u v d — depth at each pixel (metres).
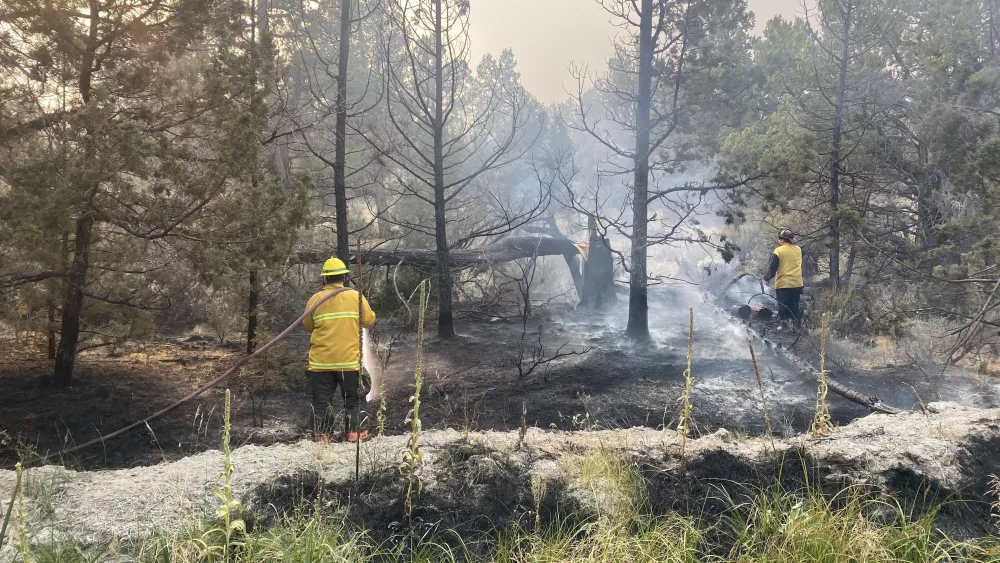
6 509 2.79
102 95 5.89
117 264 7.64
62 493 2.99
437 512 3.16
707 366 8.54
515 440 3.80
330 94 12.13
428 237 14.89
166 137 6.87
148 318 7.92
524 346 10.06
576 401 7.00
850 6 11.74
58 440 5.49
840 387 6.75
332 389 5.32
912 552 2.92
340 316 5.22
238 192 6.77
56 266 6.63
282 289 10.25
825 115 12.73
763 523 3.09
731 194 10.59
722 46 13.02
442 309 10.73
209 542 2.59
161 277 8.83
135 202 6.23
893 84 12.84
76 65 6.89
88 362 8.34
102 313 7.77
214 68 7.10
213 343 9.81
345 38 9.50
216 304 9.91
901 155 12.85
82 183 5.76
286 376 7.92
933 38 12.20
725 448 3.66
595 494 3.28
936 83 11.44
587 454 3.62
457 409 6.74
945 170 11.25
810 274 14.95
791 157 10.41
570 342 10.30
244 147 6.55
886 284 12.18
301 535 2.72
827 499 3.41
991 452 3.79
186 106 6.95
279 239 6.92
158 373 7.92
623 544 2.87
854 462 3.55
